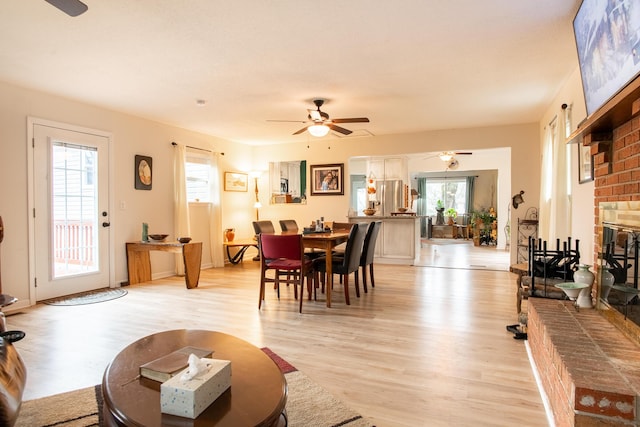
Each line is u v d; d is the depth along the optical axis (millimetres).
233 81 3822
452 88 4066
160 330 3166
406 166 8789
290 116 5309
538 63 3375
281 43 2955
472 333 3064
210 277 5652
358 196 11562
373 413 1909
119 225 5035
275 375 1484
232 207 7207
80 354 2660
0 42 2914
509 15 2527
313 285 4617
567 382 1478
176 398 1196
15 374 1554
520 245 5879
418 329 3176
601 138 2312
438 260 7328
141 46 3000
